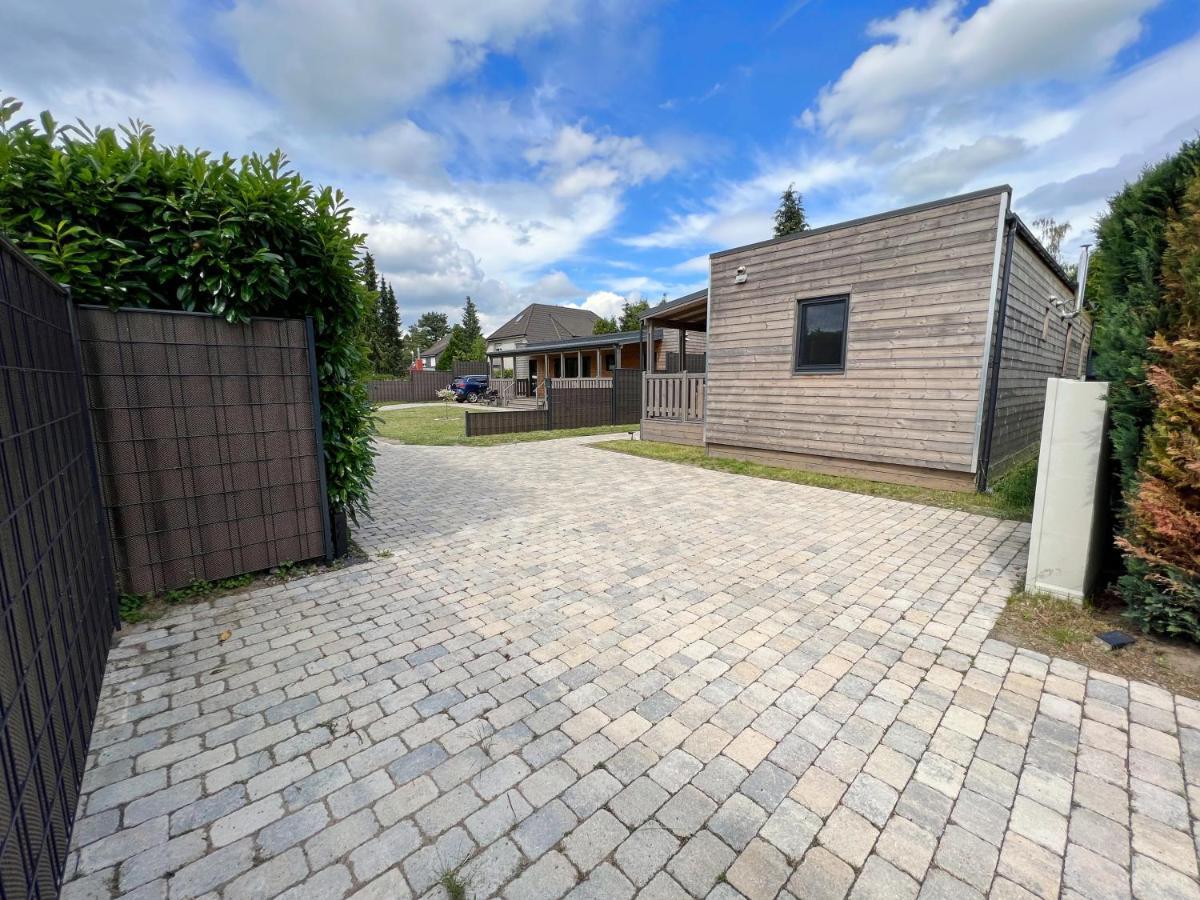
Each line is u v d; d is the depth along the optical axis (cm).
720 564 380
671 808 165
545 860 147
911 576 356
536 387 2269
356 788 174
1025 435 748
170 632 282
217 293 314
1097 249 287
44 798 139
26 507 159
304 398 366
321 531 380
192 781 177
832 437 697
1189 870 143
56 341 225
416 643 270
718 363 835
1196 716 208
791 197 3312
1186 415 235
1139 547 260
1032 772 179
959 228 562
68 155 277
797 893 137
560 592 333
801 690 228
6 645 126
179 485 321
